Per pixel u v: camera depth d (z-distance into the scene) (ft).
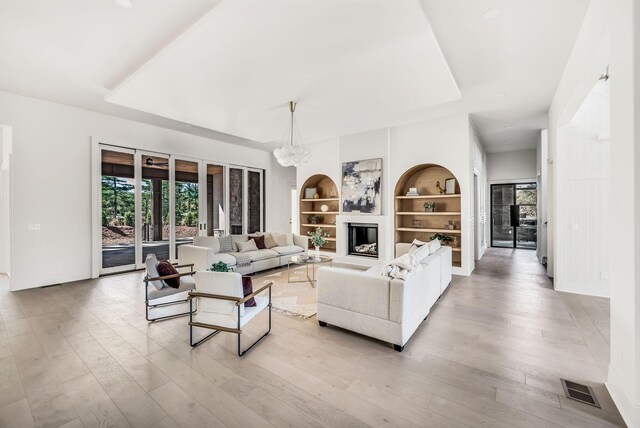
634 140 5.68
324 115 16.19
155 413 6.17
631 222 5.81
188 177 22.91
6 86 14.26
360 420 5.98
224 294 8.66
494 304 13.01
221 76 11.18
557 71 12.91
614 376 6.53
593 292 14.35
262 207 29.32
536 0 8.50
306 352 8.75
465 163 18.66
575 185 14.76
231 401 6.55
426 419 5.99
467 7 8.73
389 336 8.93
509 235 31.37
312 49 9.37
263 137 21.47
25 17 8.81
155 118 19.19
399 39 8.87
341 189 23.54
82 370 7.75
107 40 10.07
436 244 14.66
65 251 16.87
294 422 5.93
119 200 19.21
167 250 21.59
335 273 10.16
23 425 5.83
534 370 7.74
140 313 11.89
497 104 16.97
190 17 8.80
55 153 16.52
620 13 6.22
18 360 8.25
